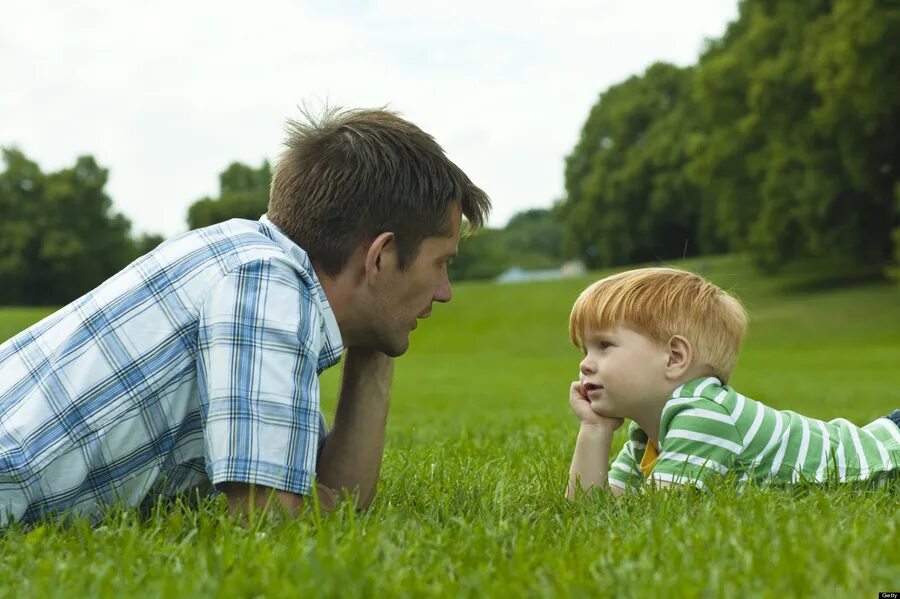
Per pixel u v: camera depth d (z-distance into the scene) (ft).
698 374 10.91
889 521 8.25
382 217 9.18
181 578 6.70
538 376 70.54
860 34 107.76
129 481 9.02
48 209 244.83
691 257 201.87
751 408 10.65
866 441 11.09
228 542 7.44
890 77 109.70
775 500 9.22
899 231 114.93
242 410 8.39
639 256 204.74
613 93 220.84
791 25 128.88
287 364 8.59
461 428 23.56
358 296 9.39
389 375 10.46
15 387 8.93
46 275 245.45
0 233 240.12
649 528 8.05
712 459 10.41
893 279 133.08
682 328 10.76
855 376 60.64
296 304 8.77
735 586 6.36
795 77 123.85
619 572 6.61
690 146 148.97
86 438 8.72
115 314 8.89
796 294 132.67
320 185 9.22
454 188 9.56
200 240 9.25
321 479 10.26
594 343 11.20
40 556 7.76
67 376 8.79
